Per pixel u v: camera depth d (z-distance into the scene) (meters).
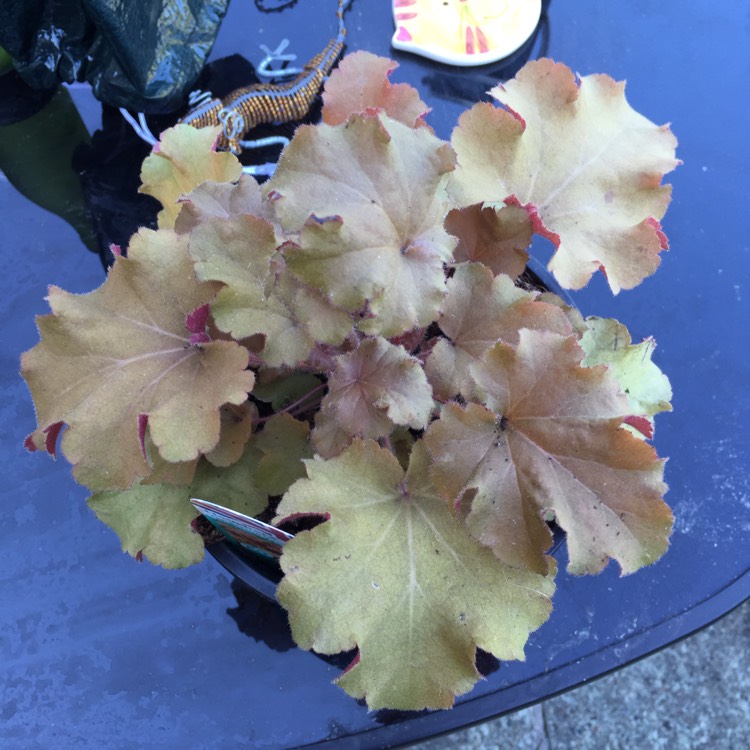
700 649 0.70
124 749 0.41
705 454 0.48
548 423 0.30
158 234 0.33
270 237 0.32
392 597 0.31
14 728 0.41
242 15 0.62
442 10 0.60
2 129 0.58
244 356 0.31
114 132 0.58
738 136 0.57
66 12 0.54
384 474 0.32
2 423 0.48
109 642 0.43
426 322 0.29
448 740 0.67
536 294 0.33
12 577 0.45
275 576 0.38
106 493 0.35
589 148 0.37
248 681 0.42
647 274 0.36
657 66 0.60
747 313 0.52
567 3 0.62
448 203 0.32
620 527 0.30
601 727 0.67
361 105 0.37
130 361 0.32
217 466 0.35
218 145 0.54
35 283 0.52
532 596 0.32
